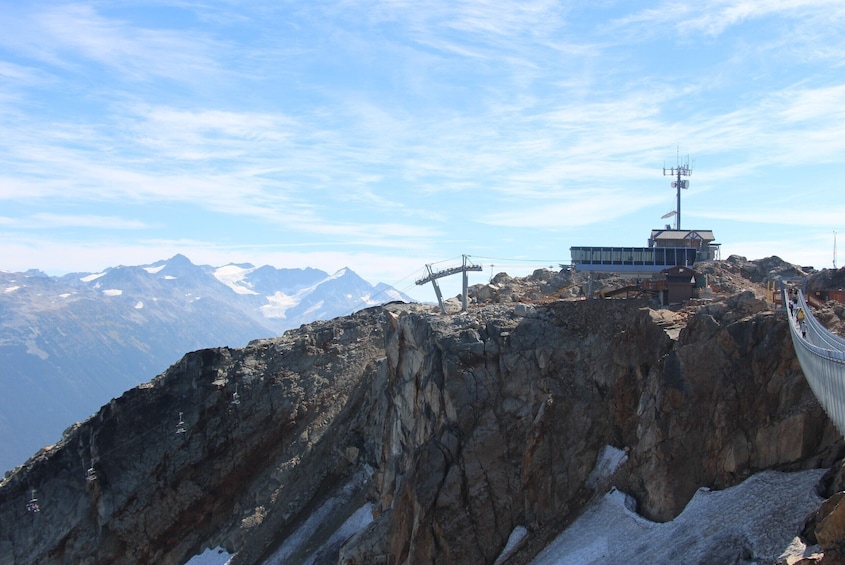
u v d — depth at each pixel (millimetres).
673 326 91625
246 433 152000
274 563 130500
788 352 76938
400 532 98500
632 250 136875
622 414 93125
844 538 52250
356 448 140125
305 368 157500
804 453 71688
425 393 107000
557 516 90938
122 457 152125
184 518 147875
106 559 146875
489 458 96938
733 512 71938
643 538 78375
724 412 79062
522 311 109188
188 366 156875
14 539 150000
